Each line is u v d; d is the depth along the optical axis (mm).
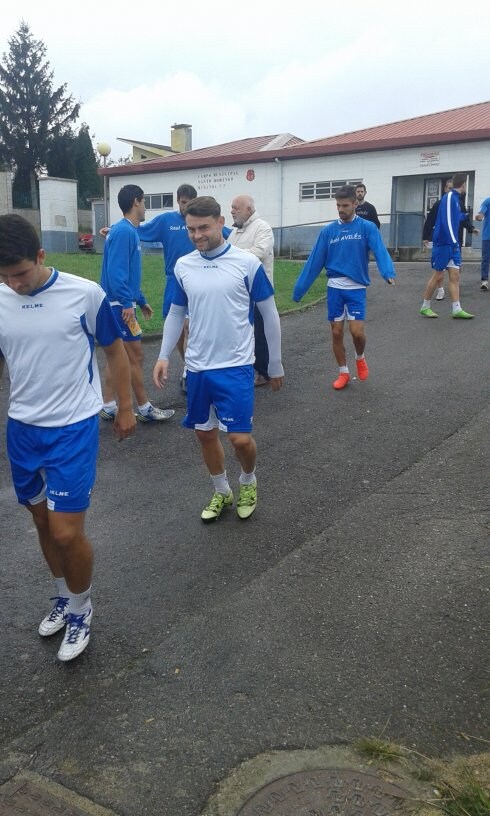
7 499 5219
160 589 3934
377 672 3193
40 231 32031
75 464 3205
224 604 3760
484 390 7137
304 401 7148
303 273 7320
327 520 4656
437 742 2781
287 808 2508
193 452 6020
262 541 4426
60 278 3180
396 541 4332
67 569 3275
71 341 3205
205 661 3314
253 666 3266
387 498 4922
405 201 23047
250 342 4504
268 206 24969
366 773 2643
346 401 7074
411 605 3676
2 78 56531
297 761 2719
